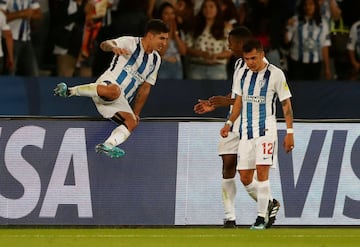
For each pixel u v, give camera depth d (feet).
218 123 95.81
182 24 122.83
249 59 87.30
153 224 95.25
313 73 127.24
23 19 118.83
